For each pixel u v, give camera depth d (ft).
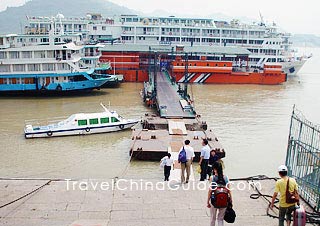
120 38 299.79
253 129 135.64
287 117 158.10
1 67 191.11
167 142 105.09
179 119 135.54
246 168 94.99
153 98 172.45
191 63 260.83
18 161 97.04
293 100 203.10
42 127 120.06
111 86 236.22
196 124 127.75
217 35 299.79
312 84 279.69
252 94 221.05
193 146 100.53
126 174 88.33
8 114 152.46
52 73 195.00
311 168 46.85
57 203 45.03
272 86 261.24
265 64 267.59
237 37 300.61
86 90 212.43
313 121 154.20
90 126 123.24
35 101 183.32
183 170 53.26
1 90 192.85
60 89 196.03
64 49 194.08
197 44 299.99
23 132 125.49
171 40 298.76
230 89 239.71
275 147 114.11
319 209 42.68
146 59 271.69
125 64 262.88
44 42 220.64
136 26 296.71
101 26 297.53
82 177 86.38
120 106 173.58
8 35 194.70
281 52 309.42
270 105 185.88
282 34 337.52
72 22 295.89
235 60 282.56
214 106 179.22
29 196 46.75
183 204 45.47
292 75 325.42
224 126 138.92
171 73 266.16
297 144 49.47
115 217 41.98
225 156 103.45
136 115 154.61
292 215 39.40
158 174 88.33
